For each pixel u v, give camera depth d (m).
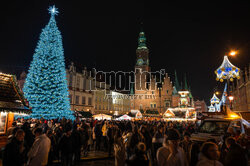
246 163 4.71
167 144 5.41
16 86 12.43
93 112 59.81
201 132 12.45
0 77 11.95
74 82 52.31
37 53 25.12
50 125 21.08
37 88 24.08
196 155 5.79
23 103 12.67
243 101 60.75
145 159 4.77
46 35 25.70
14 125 11.58
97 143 17.08
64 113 25.75
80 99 54.34
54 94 24.41
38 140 7.59
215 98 52.44
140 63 88.62
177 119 44.34
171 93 80.62
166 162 4.83
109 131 14.19
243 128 12.08
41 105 23.64
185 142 8.16
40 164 7.36
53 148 11.52
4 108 11.08
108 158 13.81
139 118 46.34
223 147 7.43
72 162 11.20
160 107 81.12
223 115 14.75
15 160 5.95
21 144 6.33
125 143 10.11
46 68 24.91
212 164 4.01
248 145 8.22
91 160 13.12
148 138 11.66
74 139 10.88
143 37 93.19
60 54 26.31
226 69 21.45
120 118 43.03
